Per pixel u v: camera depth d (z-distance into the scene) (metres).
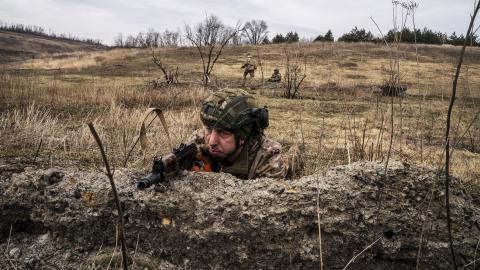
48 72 23.31
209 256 2.13
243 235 2.08
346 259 2.09
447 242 2.07
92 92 10.66
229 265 2.12
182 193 2.17
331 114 8.95
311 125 7.48
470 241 2.07
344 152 4.84
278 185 2.18
